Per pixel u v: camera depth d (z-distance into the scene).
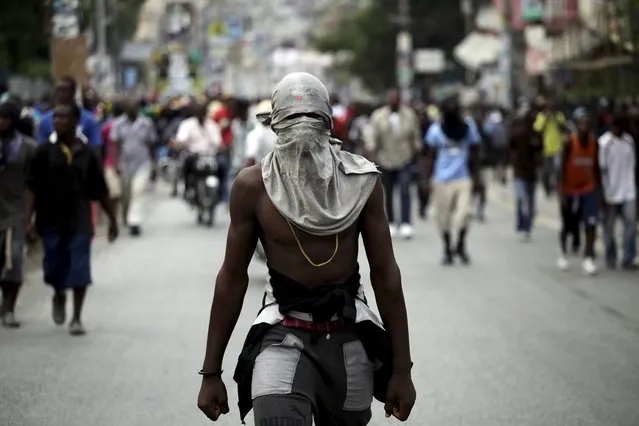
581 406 10.94
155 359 13.05
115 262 21.52
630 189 20.33
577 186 19.92
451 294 17.70
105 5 80.38
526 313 16.02
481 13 76.38
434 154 21.25
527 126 25.16
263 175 6.56
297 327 6.53
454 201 21.17
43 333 14.66
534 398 11.23
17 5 50.12
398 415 6.74
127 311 16.23
